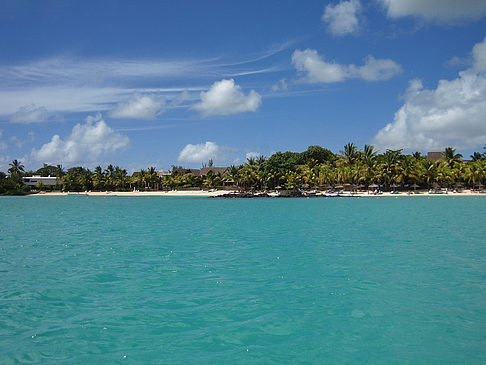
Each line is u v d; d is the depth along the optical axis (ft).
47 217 152.46
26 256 63.46
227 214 157.17
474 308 34.81
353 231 92.48
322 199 289.33
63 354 26.61
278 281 44.86
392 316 33.04
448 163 324.19
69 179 502.79
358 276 46.85
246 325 31.40
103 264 56.03
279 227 103.35
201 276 47.75
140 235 89.92
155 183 485.56
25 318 33.55
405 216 134.51
